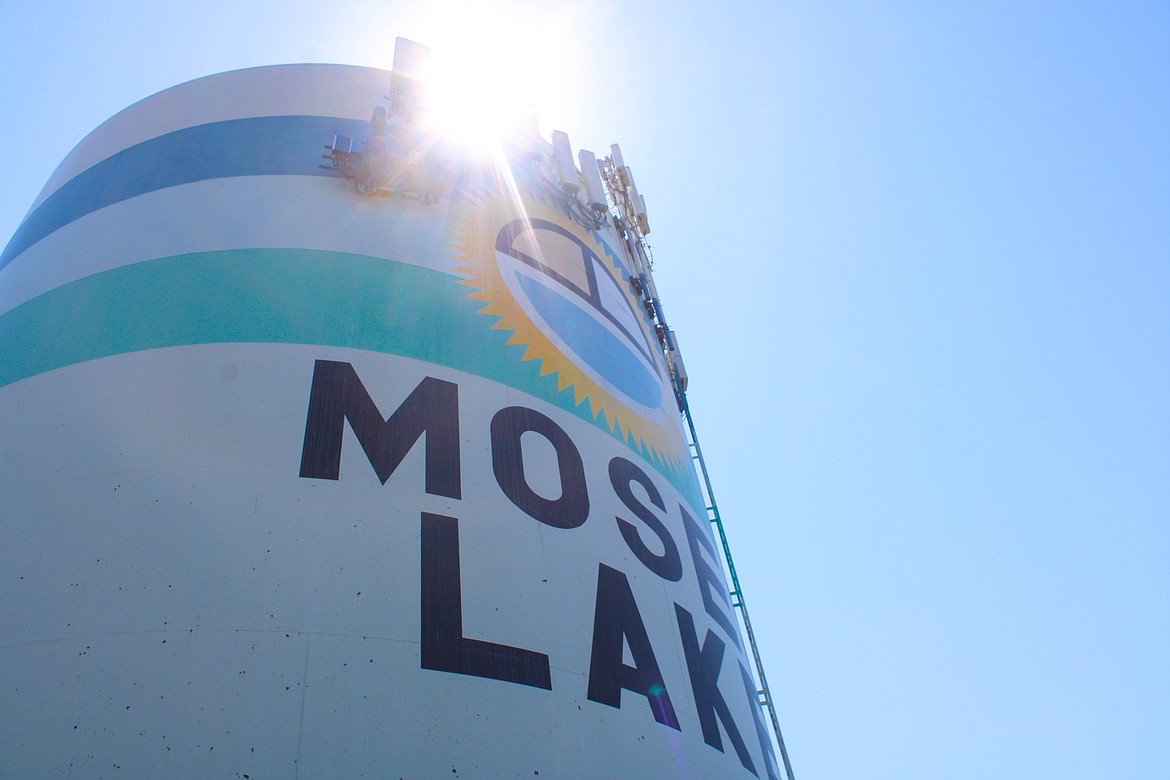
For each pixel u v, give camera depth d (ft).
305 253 61.26
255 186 66.64
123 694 38.70
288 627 41.78
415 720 40.86
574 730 44.98
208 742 37.58
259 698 39.24
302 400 51.47
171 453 48.03
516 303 66.95
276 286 58.23
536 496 54.44
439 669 43.06
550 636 47.96
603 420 65.36
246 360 53.16
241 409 50.42
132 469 47.42
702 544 69.46
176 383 51.70
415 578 45.85
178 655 40.04
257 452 48.44
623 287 87.25
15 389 53.62
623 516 59.72
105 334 55.42
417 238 66.03
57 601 42.11
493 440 55.21
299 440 49.49
